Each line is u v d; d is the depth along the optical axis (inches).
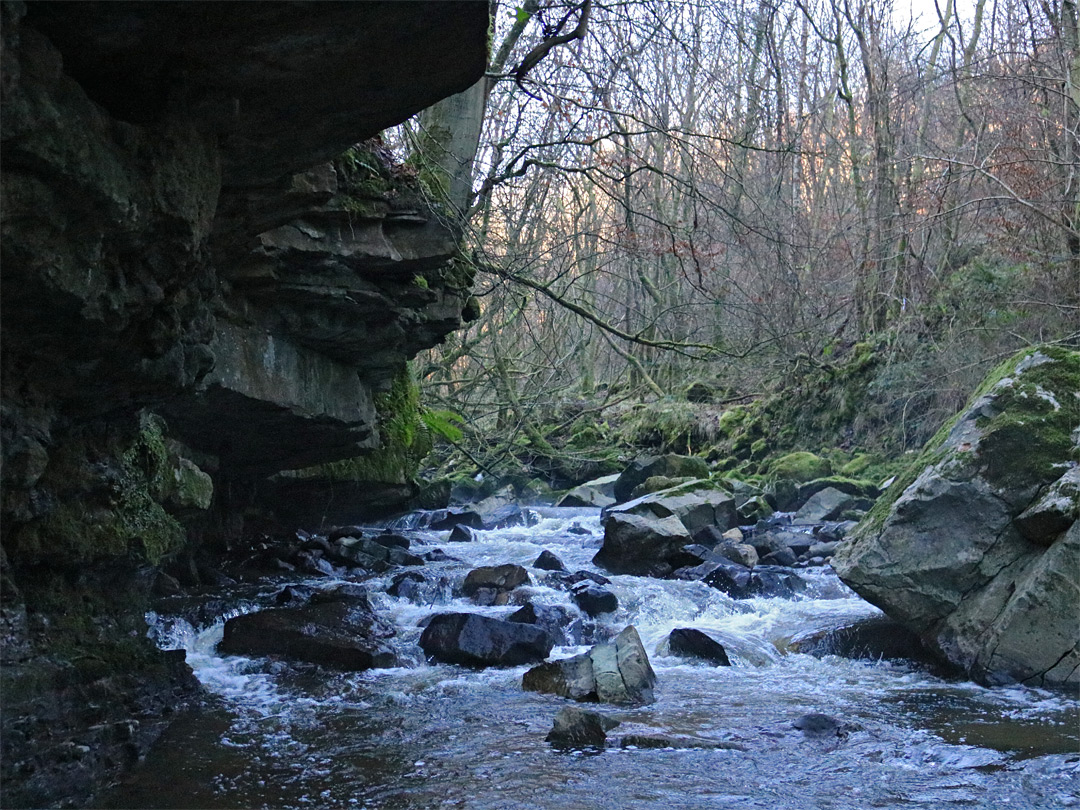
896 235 808.3
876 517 328.5
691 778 203.8
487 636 313.0
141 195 157.8
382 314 327.0
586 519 725.9
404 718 247.4
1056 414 306.5
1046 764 211.6
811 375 933.2
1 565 170.4
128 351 181.6
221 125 172.1
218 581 400.2
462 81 173.8
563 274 525.0
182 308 191.0
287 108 173.8
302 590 387.2
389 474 493.0
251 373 299.3
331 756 214.4
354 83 168.1
